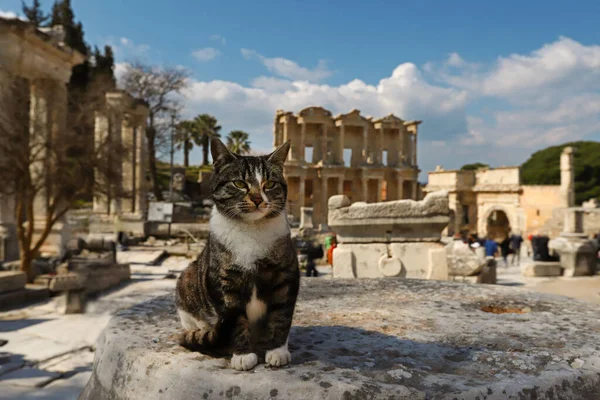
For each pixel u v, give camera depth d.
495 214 54.38
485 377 2.14
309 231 25.95
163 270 18.73
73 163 15.09
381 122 60.38
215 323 2.48
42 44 17.53
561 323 3.17
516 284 15.41
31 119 14.72
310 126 57.94
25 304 11.36
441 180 54.97
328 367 2.23
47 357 7.14
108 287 13.81
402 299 4.05
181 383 2.15
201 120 69.62
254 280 2.32
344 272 9.51
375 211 9.64
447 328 3.03
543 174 61.66
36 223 17.88
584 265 17.66
